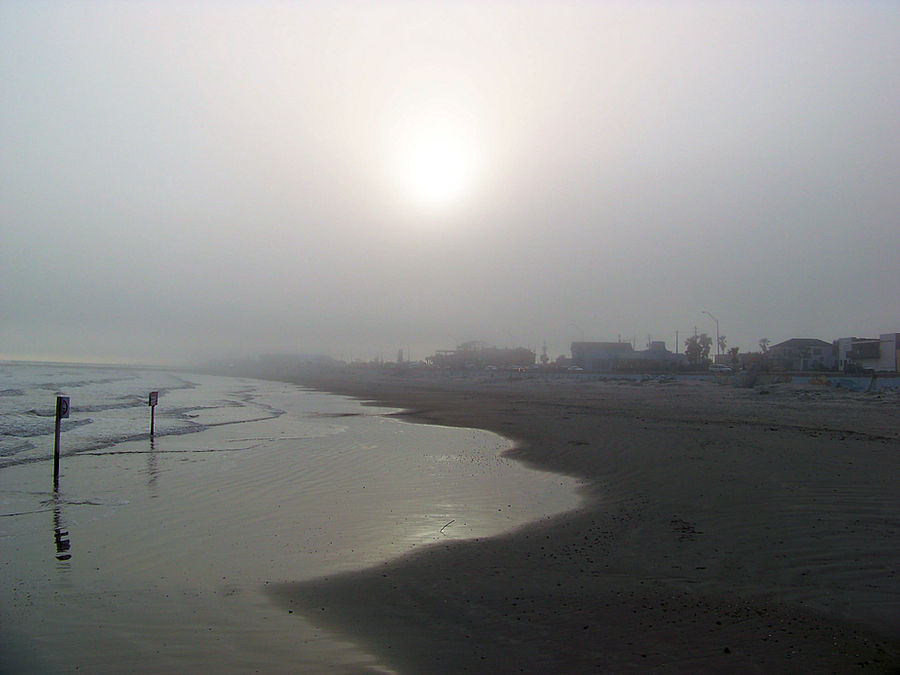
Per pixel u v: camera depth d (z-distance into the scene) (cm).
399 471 1680
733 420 2708
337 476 1602
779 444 1833
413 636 608
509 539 985
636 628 610
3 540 998
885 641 568
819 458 1564
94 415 3462
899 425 2411
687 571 786
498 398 5169
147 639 614
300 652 578
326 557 902
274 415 3681
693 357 12488
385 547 952
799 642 569
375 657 562
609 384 7150
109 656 575
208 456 1948
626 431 2358
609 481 1463
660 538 948
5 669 546
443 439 2422
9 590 766
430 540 991
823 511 1048
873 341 7550
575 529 1035
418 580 785
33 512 1194
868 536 899
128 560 893
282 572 833
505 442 2302
